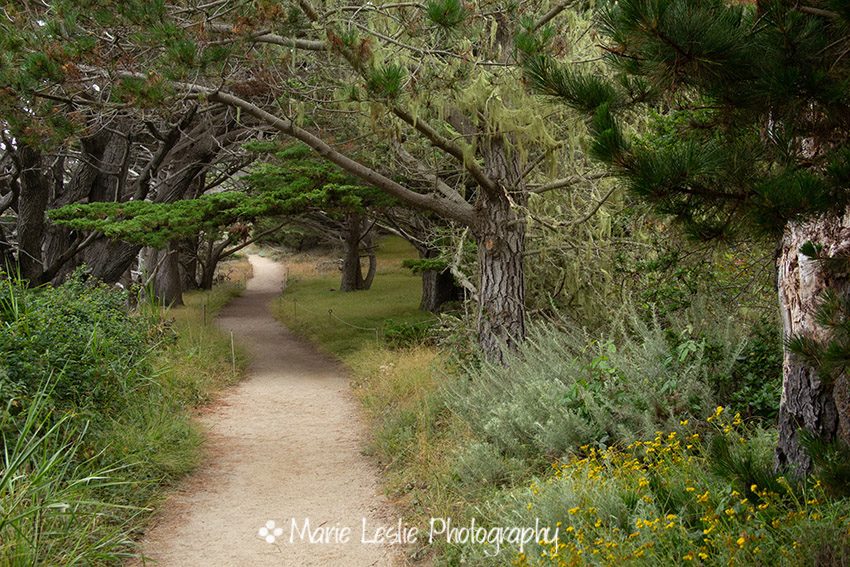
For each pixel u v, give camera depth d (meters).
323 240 45.75
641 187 3.26
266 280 45.66
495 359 10.07
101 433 7.32
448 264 14.99
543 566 4.45
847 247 4.14
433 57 8.63
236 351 17.56
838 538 3.54
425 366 11.95
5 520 4.52
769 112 3.46
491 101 8.95
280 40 8.60
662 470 5.13
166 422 8.64
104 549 5.35
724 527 4.09
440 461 7.37
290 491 7.44
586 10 10.17
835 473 3.42
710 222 3.37
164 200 17.48
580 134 9.12
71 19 8.02
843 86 3.18
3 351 7.00
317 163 14.44
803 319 4.42
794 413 4.57
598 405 6.56
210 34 8.32
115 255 17.17
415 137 11.90
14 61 8.38
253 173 15.56
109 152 16.42
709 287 8.12
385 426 9.48
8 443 6.09
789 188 3.05
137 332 10.41
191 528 6.36
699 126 3.91
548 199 11.99
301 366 16.70
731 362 6.43
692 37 3.13
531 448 6.86
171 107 8.52
